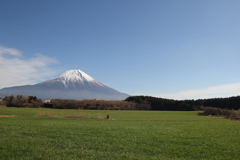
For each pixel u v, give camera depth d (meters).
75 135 15.93
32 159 9.28
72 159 9.35
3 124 23.14
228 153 11.02
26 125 22.47
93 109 89.56
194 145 13.02
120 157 9.93
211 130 20.44
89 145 12.41
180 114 68.88
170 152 11.16
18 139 13.62
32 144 12.23
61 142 13.15
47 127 20.72
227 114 51.47
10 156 9.74
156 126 24.83
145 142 13.72
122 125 25.58
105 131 18.67
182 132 18.84
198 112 79.00
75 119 38.56
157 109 109.62
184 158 10.03
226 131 19.67
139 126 24.48
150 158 9.81
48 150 10.87
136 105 105.19
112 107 94.44
